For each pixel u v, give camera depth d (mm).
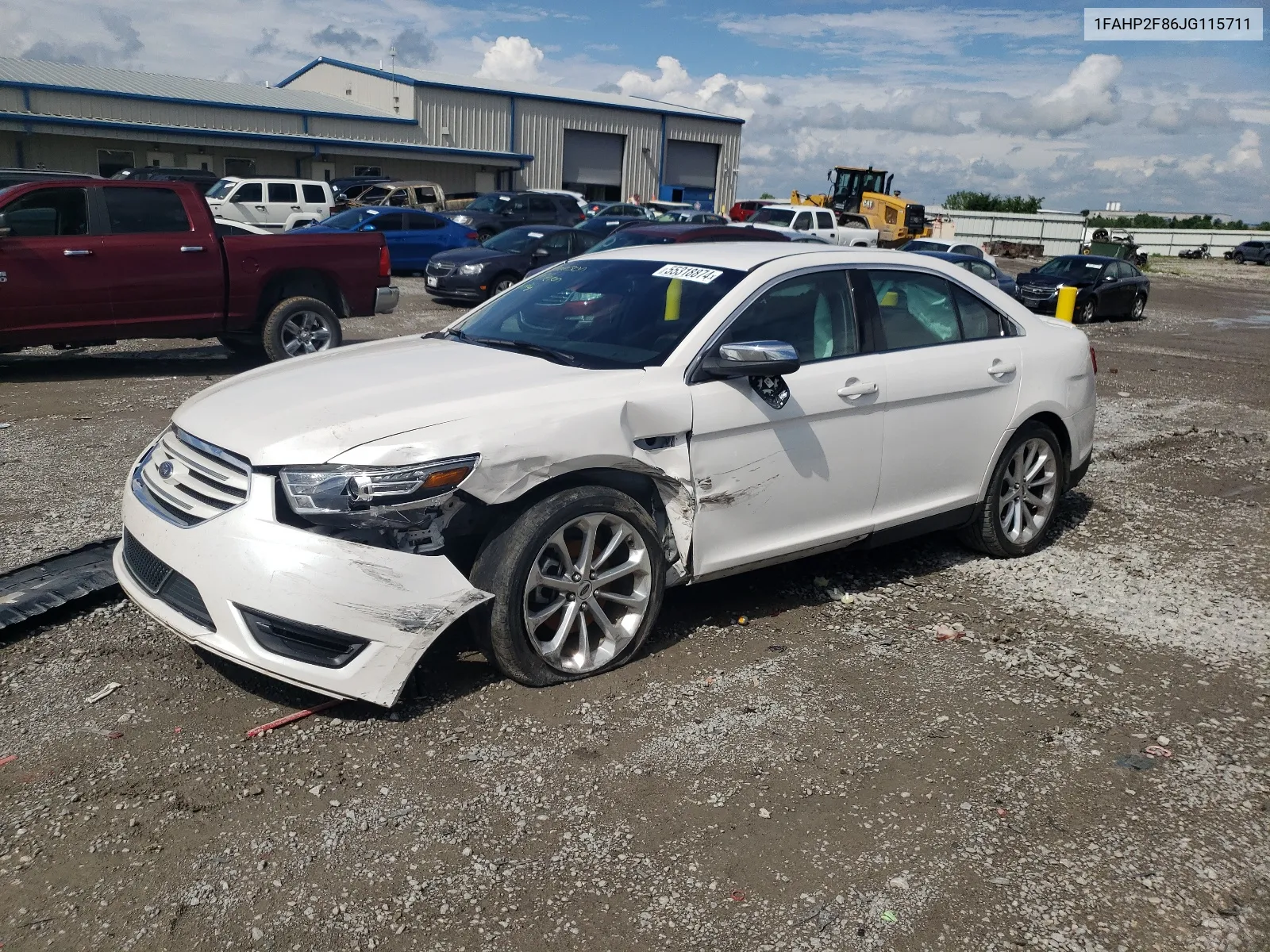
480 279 17625
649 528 3953
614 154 50188
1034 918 2693
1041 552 5777
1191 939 2635
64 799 3049
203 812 3014
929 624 4652
